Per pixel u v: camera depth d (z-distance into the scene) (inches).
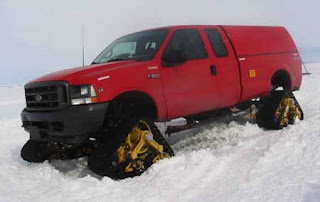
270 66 267.4
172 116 207.8
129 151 174.1
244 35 259.1
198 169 172.7
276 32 286.8
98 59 233.3
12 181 168.2
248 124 271.4
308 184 147.7
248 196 140.8
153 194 146.5
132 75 184.4
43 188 158.7
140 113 194.5
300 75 299.4
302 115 283.1
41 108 178.4
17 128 369.4
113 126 180.7
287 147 196.7
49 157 209.3
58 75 178.1
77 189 152.4
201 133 262.7
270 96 267.4
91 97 167.3
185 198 142.8
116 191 150.1
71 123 165.3
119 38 247.3
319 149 185.6
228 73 236.2
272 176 159.5
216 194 145.4
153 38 215.5
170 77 202.5
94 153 172.2
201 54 224.2
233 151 203.3
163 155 187.3
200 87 218.2
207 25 242.4
